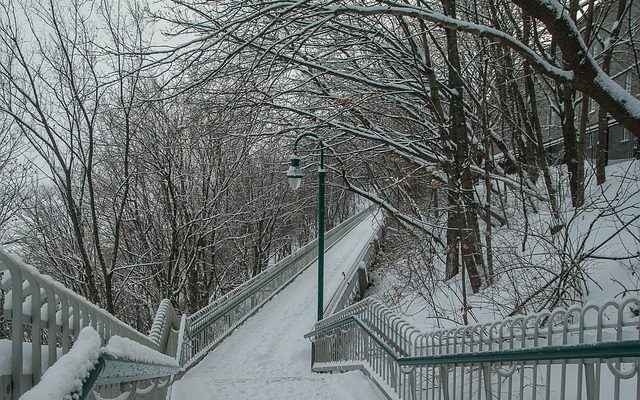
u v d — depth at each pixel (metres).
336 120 15.34
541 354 3.25
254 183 27.72
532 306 7.38
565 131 11.70
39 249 20.56
